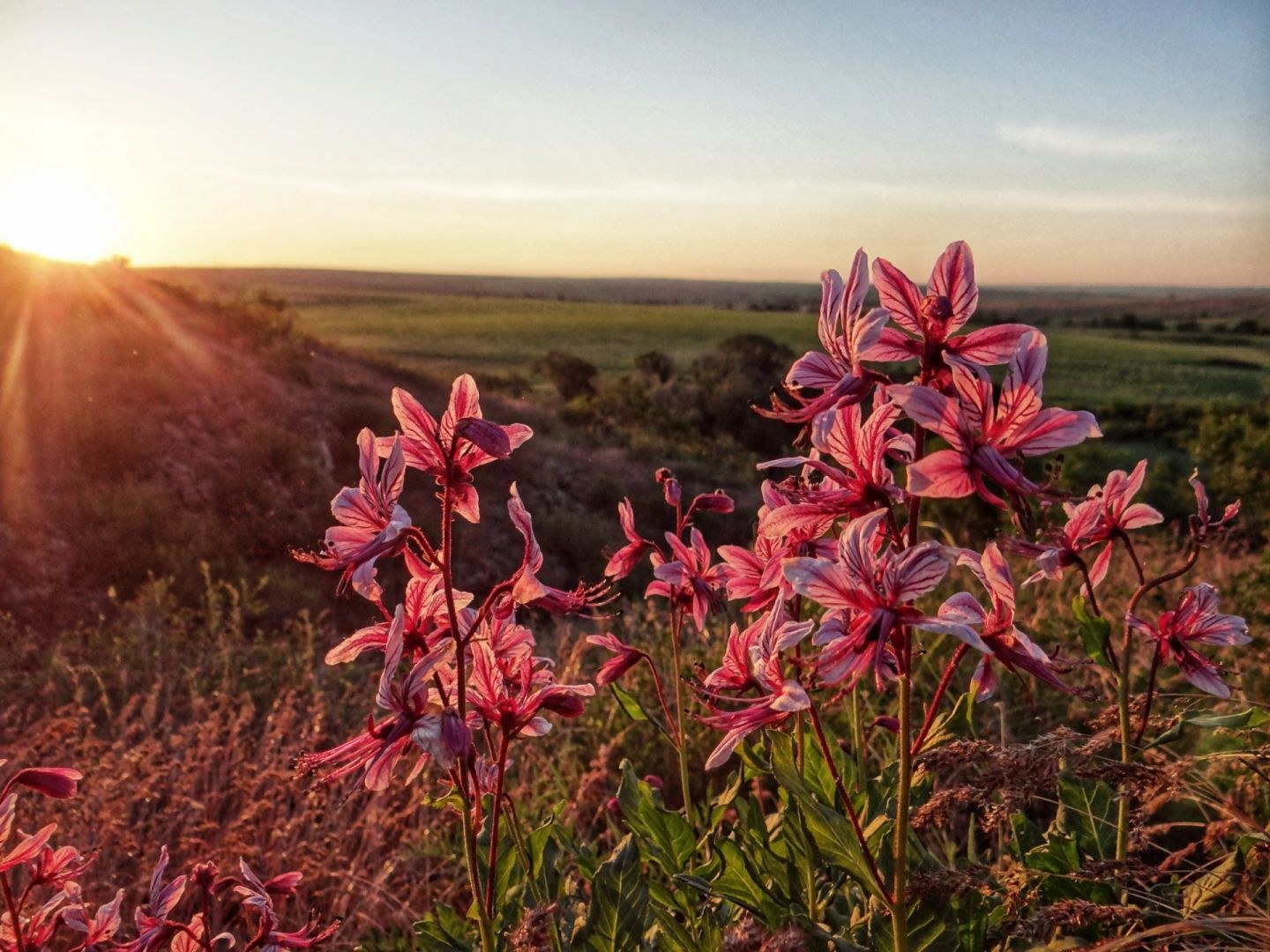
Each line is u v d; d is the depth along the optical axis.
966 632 1.63
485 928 2.06
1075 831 2.52
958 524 8.66
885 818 2.09
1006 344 1.72
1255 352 82.75
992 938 2.34
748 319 111.44
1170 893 2.44
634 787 2.44
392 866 3.86
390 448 2.09
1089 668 4.28
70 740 4.89
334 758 1.97
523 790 4.44
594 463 21.48
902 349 1.76
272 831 4.29
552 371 40.94
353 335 82.12
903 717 1.78
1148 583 2.44
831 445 1.83
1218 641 2.40
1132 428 35.91
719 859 2.44
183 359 18.73
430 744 1.87
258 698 6.40
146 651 7.14
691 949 2.26
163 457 14.00
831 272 1.92
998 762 1.82
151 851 4.20
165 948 2.48
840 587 1.74
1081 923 1.93
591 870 2.58
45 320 19.47
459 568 13.66
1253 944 2.08
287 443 15.60
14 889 3.81
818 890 2.29
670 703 5.32
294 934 2.51
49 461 12.77
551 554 14.66
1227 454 10.99
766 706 1.91
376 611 11.12
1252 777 3.12
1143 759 2.73
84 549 10.93
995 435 1.67
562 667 5.81
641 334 92.06
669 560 3.18
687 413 34.00
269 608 9.86
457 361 66.62
